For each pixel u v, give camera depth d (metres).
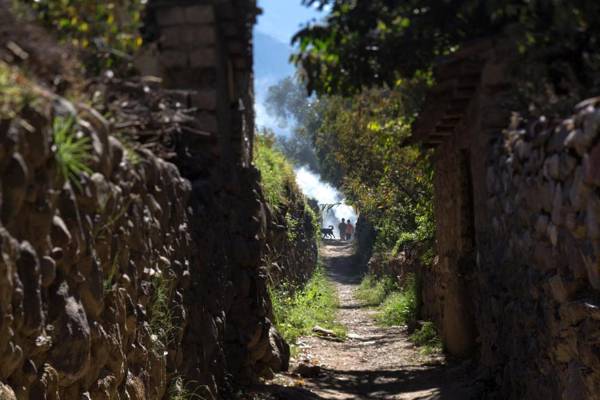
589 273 5.70
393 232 26.48
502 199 8.93
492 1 7.88
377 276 31.64
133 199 6.05
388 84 10.05
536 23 7.93
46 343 4.39
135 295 6.17
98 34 6.06
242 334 11.05
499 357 9.50
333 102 15.57
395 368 13.88
